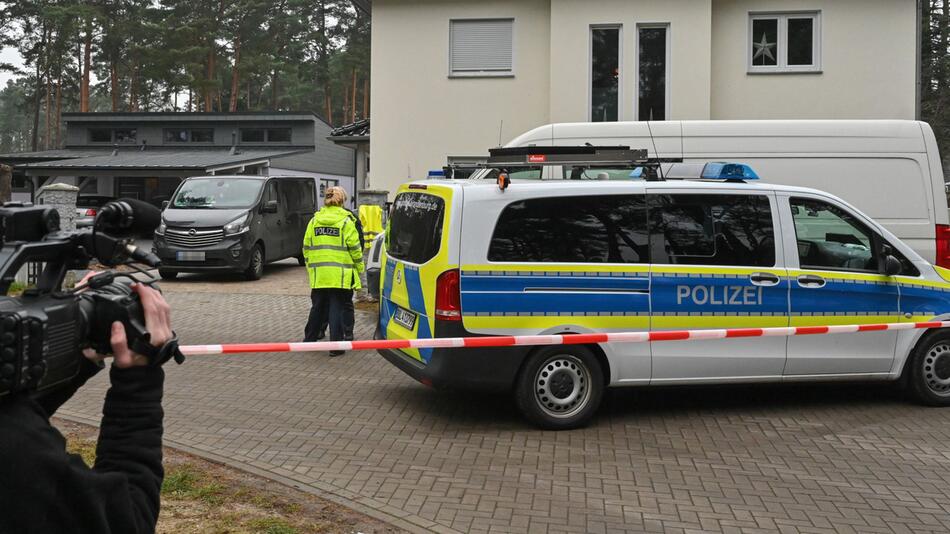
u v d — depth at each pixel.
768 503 5.12
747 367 6.93
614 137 11.83
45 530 1.49
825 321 7.08
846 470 5.75
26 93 59.50
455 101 18.16
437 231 6.52
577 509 4.98
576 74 17.44
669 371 6.77
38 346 1.46
